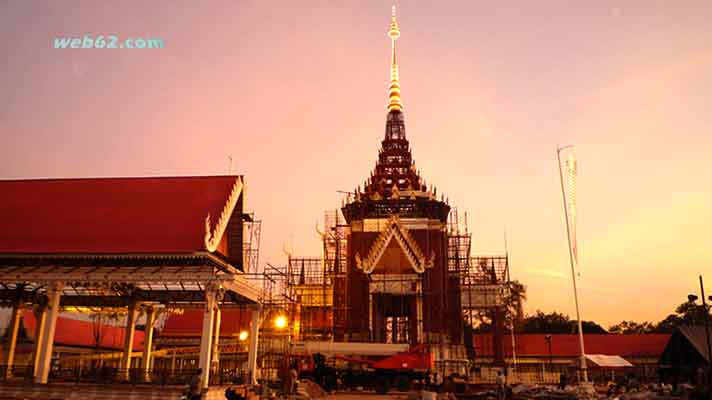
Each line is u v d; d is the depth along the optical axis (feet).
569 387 134.31
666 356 191.72
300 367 146.41
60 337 175.42
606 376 218.18
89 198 112.57
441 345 164.14
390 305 193.36
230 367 173.68
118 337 199.31
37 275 99.35
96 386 92.27
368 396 130.52
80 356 183.32
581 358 129.08
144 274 98.99
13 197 114.32
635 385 161.58
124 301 128.26
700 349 172.65
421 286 172.14
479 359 209.97
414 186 205.57
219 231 103.24
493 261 200.13
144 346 132.16
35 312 128.98
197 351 210.59
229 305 123.65
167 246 99.96
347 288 183.62
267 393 108.68
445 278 181.88
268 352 169.89
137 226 104.83
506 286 194.08
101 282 100.68
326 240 211.61
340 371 150.10
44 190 115.65
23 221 108.17
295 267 207.92
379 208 193.77
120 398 90.68
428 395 113.80
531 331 342.44
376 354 147.74
